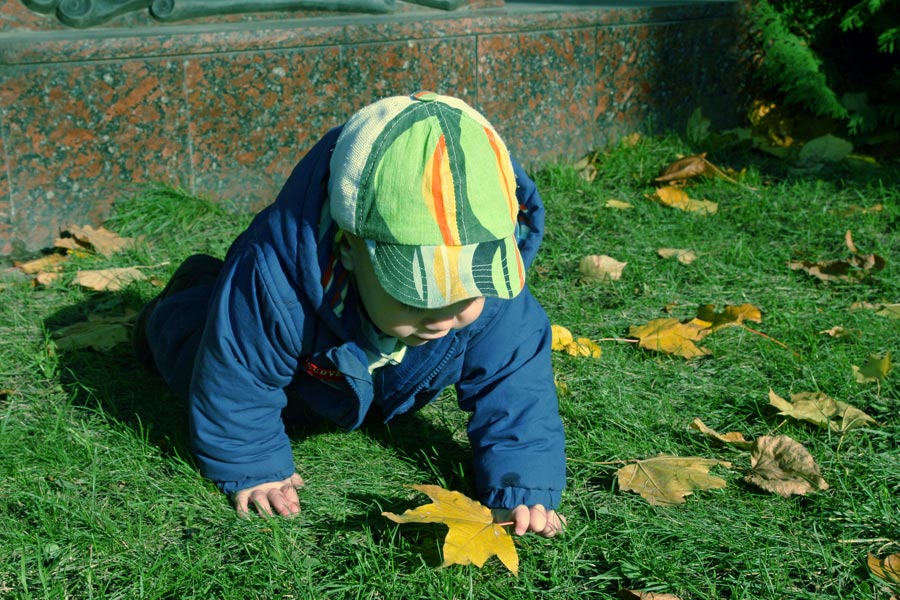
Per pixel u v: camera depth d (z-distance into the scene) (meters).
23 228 3.41
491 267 1.64
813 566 1.91
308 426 2.39
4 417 2.39
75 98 3.40
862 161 4.66
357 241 1.72
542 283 3.32
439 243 1.61
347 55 3.88
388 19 4.09
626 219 3.88
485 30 4.17
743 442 2.32
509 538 1.85
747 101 5.23
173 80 3.56
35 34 3.52
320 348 1.92
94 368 2.67
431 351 1.99
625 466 2.22
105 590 1.80
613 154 4.51
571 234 3.73
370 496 2.12
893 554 1.89
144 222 3.53
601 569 1.90
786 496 2.13
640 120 4.80
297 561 1.88
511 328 2.03
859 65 5.23
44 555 1.89
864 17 4.84
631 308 3.15
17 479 2.12
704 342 2.88
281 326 1.85
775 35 5.00
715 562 1.92
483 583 1.85
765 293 3.27
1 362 2.64
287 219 1.81
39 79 3.32
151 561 1.88
